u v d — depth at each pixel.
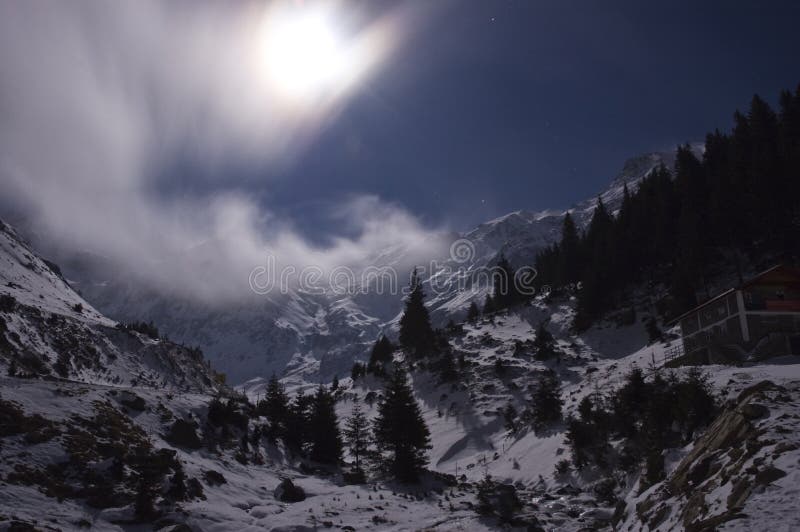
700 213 96.50
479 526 33.47
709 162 112.56
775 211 82.25
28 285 105.44
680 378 46.56
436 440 78.50
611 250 109.81
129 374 79.31
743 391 26.33
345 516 36.38
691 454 24.81
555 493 43.88
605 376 69.81
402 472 52.84
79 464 33.25
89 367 73.06
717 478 20.08
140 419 44.00
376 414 95.75
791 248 80.38
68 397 41.12
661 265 107.19
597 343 95.19
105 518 29.30
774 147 93.62
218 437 50.06
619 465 41.41
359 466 61.38
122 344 87.88
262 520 34.03
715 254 95.94
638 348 86.25
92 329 85.56
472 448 72.56
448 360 103.56
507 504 36.16
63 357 69.94
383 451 64.31
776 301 50.94
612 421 48.50
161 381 84.12
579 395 67.19
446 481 54.81
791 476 16.81
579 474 46.12
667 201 108.38
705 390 35.97
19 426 34.16
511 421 73.62
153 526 29.67
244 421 55.31
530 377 89.44
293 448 60.47
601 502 38.34
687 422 35.06
